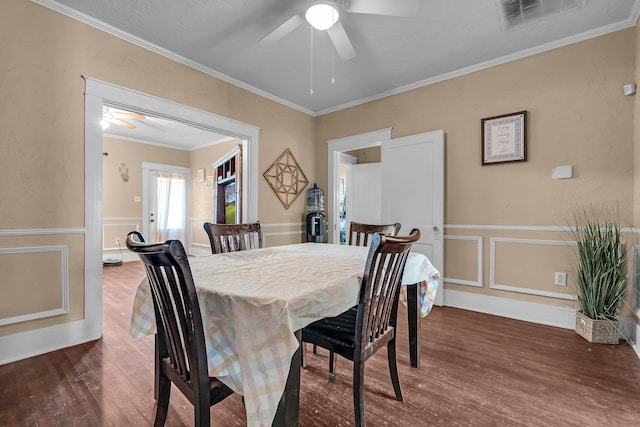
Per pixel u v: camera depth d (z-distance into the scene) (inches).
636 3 81.3
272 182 147.3
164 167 252.1
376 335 54.3
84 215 87.5
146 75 101.1
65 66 84.3
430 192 124.9
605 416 55.5
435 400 60.8
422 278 69.1
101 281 90.7
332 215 163.8
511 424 53.7
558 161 100.3
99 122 90.0
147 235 241.3
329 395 63.0
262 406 34.2
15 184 76.8
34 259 79.7
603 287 86.6
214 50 105.7
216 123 122.2
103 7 83.6
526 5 82.0
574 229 97.7
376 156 227.3
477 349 83.3
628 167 89.5
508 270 109.8
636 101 87.2
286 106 154.0
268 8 84.2
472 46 102.9
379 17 87.0
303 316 38.6
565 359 77.1
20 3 77.1
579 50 96.7
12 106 76.2
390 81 130.4
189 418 55.8
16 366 73.4
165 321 41.7
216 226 86.8
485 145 114.1
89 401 60.1
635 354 79.4
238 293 39.4
